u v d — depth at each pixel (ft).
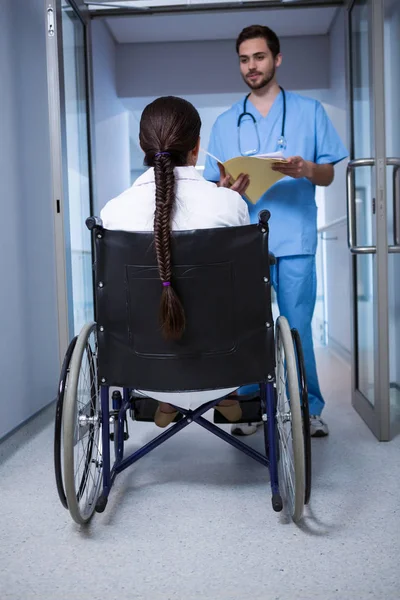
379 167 6.33
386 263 6.38
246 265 4.12
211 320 4.12
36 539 4.24
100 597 3.44
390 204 8.68
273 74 6.59
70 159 6.91
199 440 6.64
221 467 5.72
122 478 5.46
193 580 3.61
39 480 5.45
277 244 6.50
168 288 3.98
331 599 3.36
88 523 4.50
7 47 7.03
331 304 13.73
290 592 3.45
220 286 4.10
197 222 4.23
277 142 6.63
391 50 8.55
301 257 6.54
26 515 4.67
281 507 4.31
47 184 8.43
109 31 13.42
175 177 4.31
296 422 4.00
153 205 4.27
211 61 14.16
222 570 3.73
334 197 13.24
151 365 4.21
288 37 13.96
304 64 13.99
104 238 4.12
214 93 14.21
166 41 14.17
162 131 4.37
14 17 7.29
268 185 5.96
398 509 4.62
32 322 7.68
